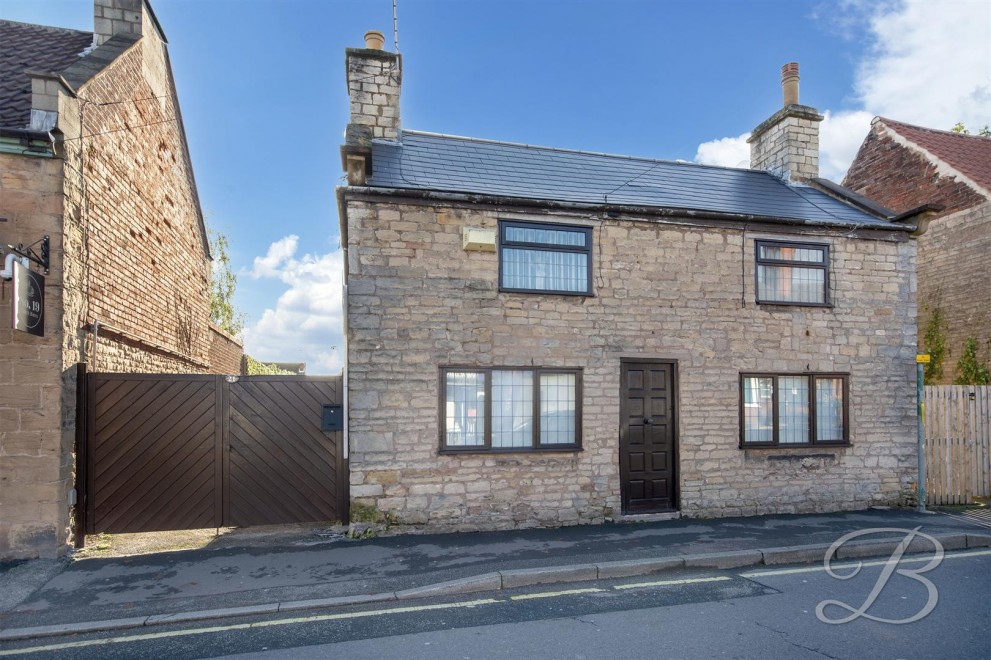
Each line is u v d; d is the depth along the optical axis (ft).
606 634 15.58
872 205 33.76
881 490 30.96
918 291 43.96
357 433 24.81
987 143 49.55
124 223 27.99
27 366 20.94
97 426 23.58
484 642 15.12
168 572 19.94
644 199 30.66
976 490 32.48
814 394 30.66
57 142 21.30
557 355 27.30
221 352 49.78
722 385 29.30
